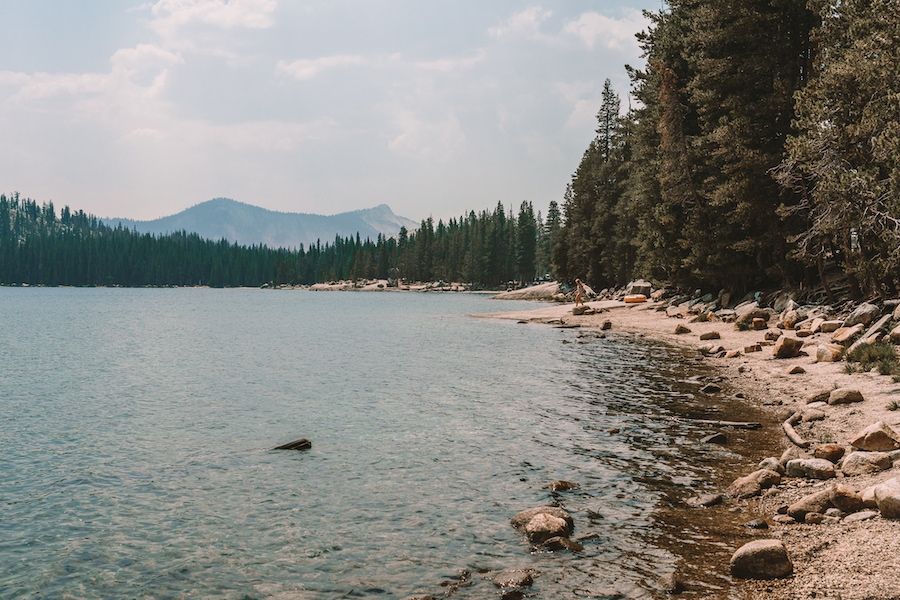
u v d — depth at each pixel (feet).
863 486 28.76
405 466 38.11
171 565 25.05
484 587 22.59
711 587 21.52
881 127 70.23
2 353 109.60
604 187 276.21
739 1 109.60
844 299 98.73
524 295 352.49
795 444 38.86
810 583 20.77
